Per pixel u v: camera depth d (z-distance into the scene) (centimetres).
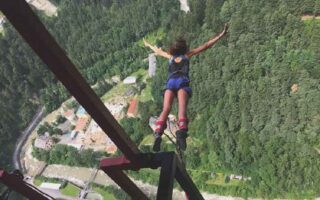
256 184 8812
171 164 1470
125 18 13888
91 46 13712
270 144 8756
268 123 9162
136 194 1866
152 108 10812
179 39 1806
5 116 12562
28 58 13588
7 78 13575
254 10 11125
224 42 11056
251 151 8944
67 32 14612
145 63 12812
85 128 11619
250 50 10250
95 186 10156
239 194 8881
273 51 10094
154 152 1516
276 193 8606
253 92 9375
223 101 9706
